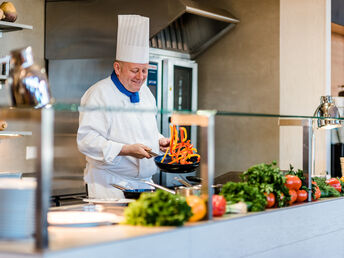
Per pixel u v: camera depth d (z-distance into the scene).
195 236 1.63
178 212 1.62
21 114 1.41
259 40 4.57
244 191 1.94
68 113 4.02
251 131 4.61
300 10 4.38
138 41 2.91
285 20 4.44
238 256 1.80
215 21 4.61
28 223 1.40
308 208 2.17
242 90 4.68
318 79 4.30
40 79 1.50
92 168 2.95
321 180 2.47
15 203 1.40
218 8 4.60
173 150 2.60
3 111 1.49
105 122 2.87
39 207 1.31
